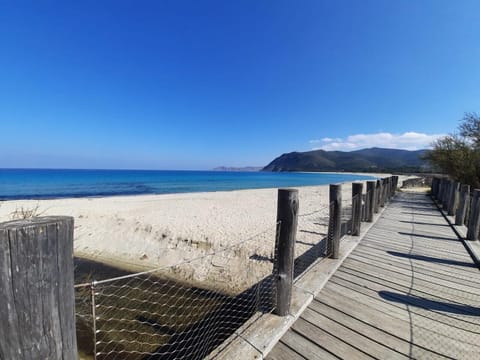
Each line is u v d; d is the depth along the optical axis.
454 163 12.41
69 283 0.88
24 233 0.75
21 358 0.77
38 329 0.80
